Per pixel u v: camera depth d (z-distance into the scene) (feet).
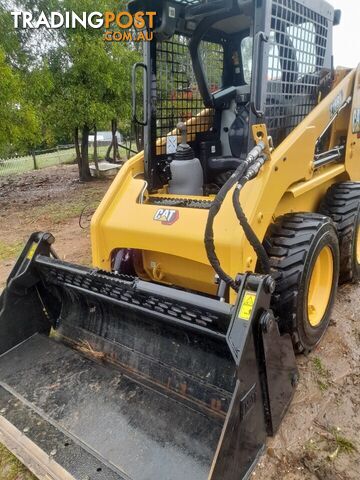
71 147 63.57
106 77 32.09
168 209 8.64
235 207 6.42
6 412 7.11
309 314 9.30
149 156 10.32
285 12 8.80
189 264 8.84
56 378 7.70
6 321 8.46
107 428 6.61
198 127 11.34
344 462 6.70
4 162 53.16
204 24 10.14
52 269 8.28
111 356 8.30
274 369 6.31
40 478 6.08
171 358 7.54
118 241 9.18
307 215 9.16
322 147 11.14
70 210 25.02
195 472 5.74
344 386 8.40
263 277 5.86
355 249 11.86
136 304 7.36
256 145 7.48
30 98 30.01
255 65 8.18
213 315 6.18
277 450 6.91
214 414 6.76
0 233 20.70
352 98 11.48
